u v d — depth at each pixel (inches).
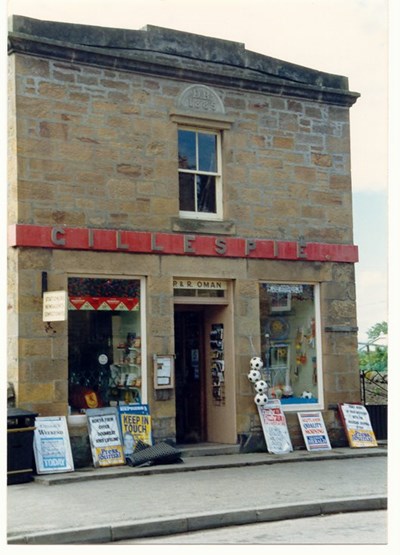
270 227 690.8
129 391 621.6
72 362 601.9
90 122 614.5
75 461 588.1
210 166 674.2
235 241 668.7
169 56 650.2
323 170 721.6
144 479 553.3
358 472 585.6
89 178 611.5
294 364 698.8
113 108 624.7
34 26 596.1
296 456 645.3
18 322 574.6
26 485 534.9
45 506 464.4
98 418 597.0
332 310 716.7
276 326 692.7
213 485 529.7
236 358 666.2
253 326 674.8
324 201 719.7
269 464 623.8
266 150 693.3
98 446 590.6
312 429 689.0
